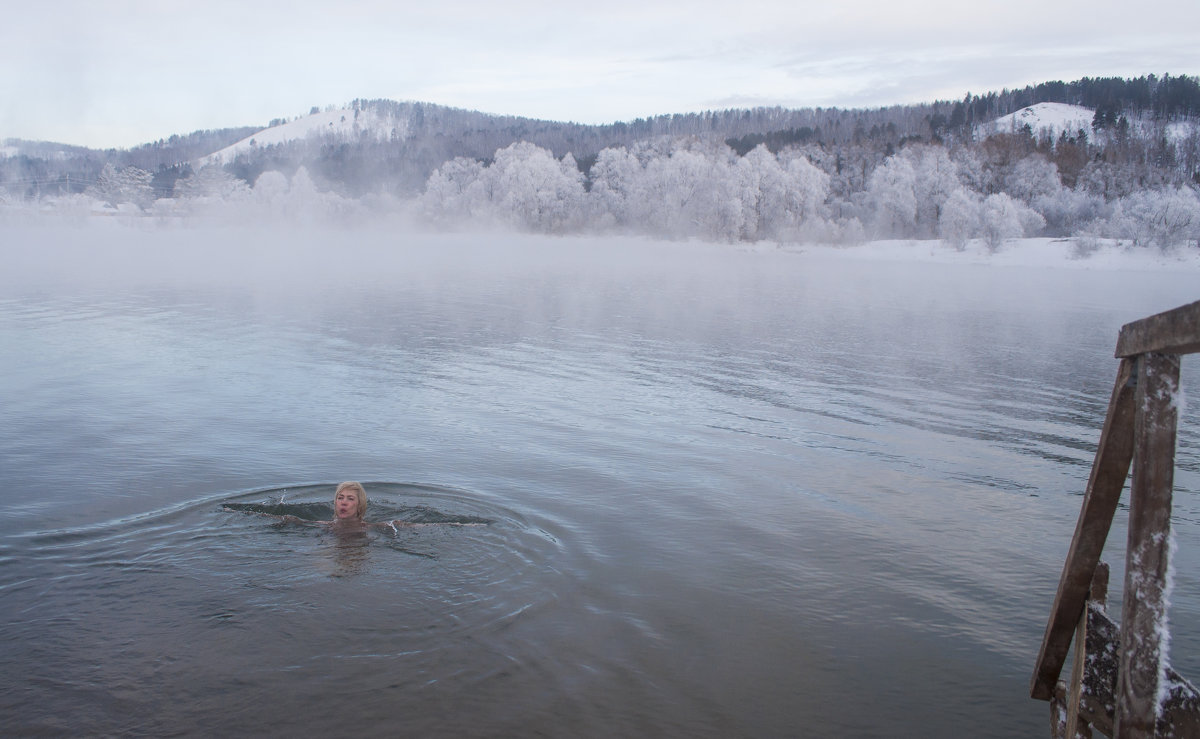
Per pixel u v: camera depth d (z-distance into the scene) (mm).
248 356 14812
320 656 4555
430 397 11883
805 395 12883
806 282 39906
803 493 8023
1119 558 6605
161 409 10633
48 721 3920
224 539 6180
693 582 5797
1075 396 13211
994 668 4789
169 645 4625
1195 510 7840
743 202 83312
